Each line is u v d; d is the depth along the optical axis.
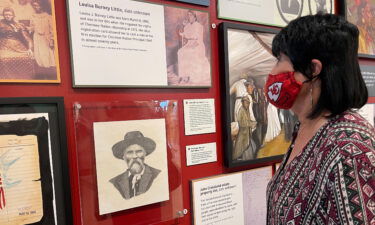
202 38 1.17
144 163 1.05
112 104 0.99
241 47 1.26
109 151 0.99
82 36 0.93
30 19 0.86
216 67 1.23
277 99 0.69
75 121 0.93
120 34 0.99
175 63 1.11
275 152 1.37
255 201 1.35
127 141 1.02
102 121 0.98
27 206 0.86
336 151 0.53
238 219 1.30
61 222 0.91
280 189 0.65
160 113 1.08
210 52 1.20
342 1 1.61
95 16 0.94
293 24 0.63
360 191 0.49
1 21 0.82
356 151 0.51
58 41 0.91
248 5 1.29
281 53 0.67
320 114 0.62
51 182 0.89
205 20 1.18
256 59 1.31
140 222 1.06
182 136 1.16
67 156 0.91
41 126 0.88
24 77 0.85
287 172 0.65
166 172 1.10
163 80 1.08
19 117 0.85
